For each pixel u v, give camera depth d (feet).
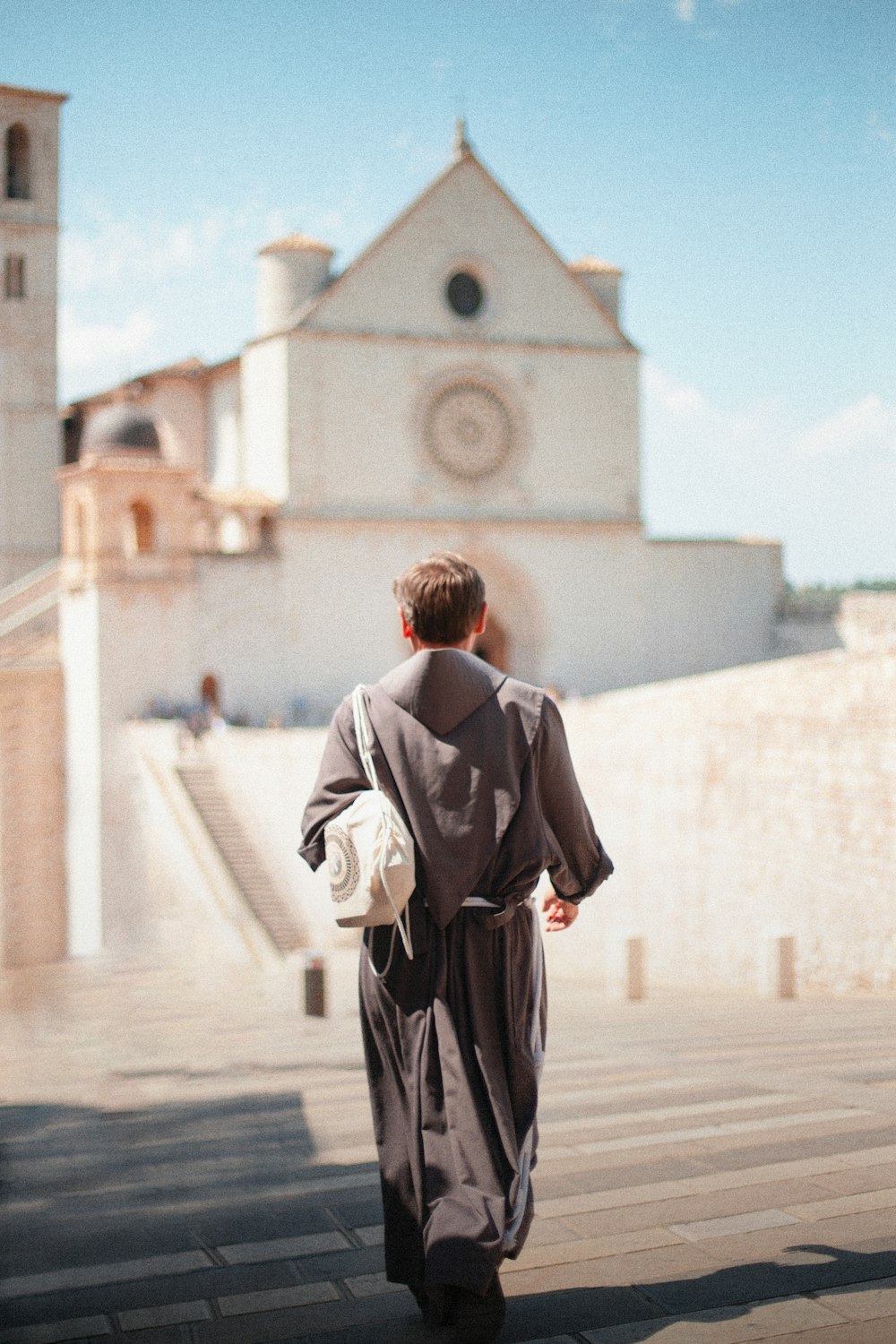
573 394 177.17
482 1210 10.59
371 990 11.77
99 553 146.30
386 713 11.78
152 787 131.23
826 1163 14.94
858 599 112.68
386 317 167.63
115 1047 26.20
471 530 171.32
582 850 12.19
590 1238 12.70
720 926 71.41
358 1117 19.61
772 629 186.60
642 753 77.82
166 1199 14.79
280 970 47.16
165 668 149.59
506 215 173.58
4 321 193.88
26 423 195.31
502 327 173.47
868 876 61.16
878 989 60.75
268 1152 17.21
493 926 11.50
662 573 181.27
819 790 64.28
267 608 158.30
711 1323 10.64
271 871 115.75
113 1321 11.10
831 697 63.36
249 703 156.35
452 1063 11.16
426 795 11.52
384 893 11.16
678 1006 53.88
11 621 161.68
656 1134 16.74
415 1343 10.60
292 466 162.40
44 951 151.94
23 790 152.56
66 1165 16.65
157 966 57.06
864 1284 11.29
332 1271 12.22
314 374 164.04
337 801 11.73
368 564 165.58
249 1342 10.64
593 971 82.23
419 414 168.96
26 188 196.65
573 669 177.27
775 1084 20.89
